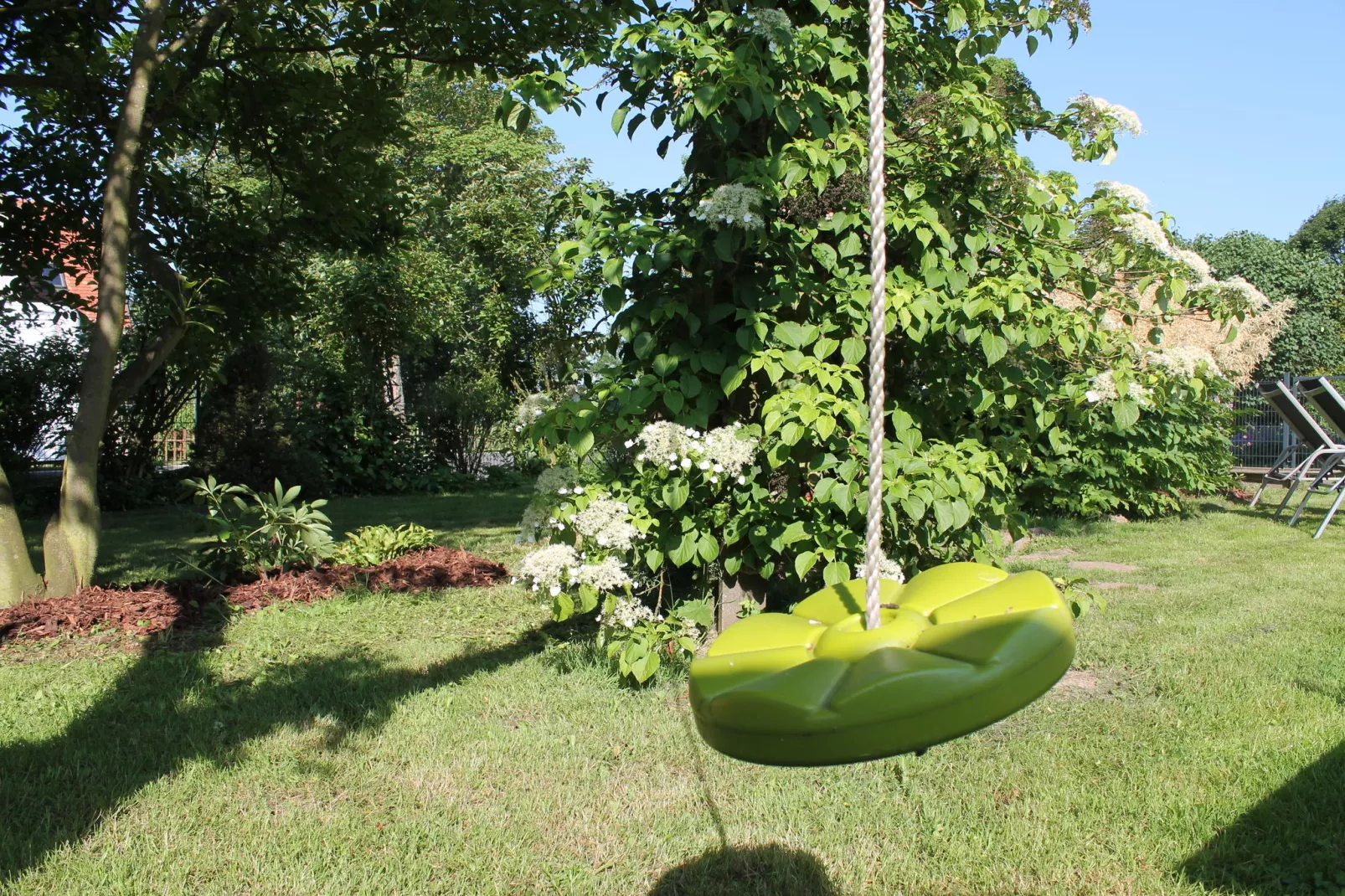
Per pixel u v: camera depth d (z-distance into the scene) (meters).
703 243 4.03
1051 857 2.50
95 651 4.91
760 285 4.11
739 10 4.13
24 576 5.80
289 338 15.52
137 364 6.96
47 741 3.49
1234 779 2.91
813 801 2.90
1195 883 2.36
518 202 20.39
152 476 13.42
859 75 4.18
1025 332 3.84
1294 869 2.38
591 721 3.59
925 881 2.43
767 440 3.96
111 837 2.74
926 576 1.06
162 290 7.16
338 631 5.30
